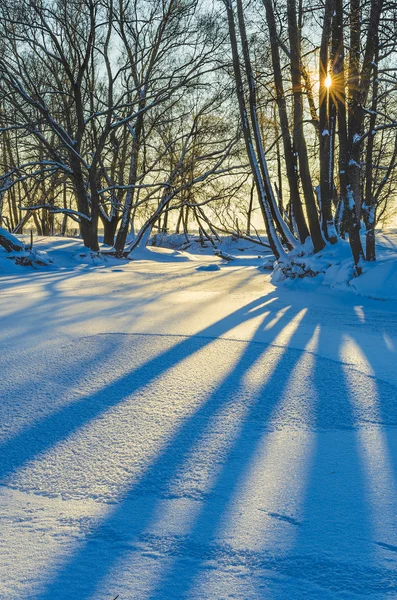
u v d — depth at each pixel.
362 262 10.12
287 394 4.21
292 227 16.27
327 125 11.50
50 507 2.51
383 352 5.55
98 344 5.87
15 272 15.53
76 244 21.52
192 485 2.72
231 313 7.96
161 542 2.21
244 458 3.04
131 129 23.84
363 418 3.70
